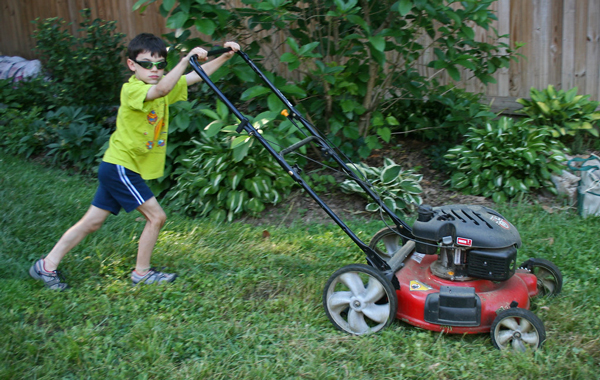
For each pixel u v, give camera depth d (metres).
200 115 5.48
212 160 5.15
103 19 8.68
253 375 2.90
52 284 3.81
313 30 6.14
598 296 3.67
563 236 4.58
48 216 4.86
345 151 5.82
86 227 3.83
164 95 3.41
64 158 6.50
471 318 3.15
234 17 5.43
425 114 6.86
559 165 5.54
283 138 4.98
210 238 4.70
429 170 6.17
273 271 4.12
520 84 6.95
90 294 3.76
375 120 5.52
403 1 4.79
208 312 3.57
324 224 5.07
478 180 5.58
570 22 6.54
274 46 7.28
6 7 9.26
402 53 5.86
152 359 3.04
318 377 2.89
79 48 7.69
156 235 3.88
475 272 3.21
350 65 5.61
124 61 8.42
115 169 3.63
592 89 6.61
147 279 3.93
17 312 3.50
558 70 6.73
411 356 3.07
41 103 7.78
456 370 2.95
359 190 5.27
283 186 5.37
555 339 3.16
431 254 3.35
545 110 6.20
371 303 3.31
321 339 3.28
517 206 5.25
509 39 6.88
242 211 5.29
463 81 7.16
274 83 5.25
